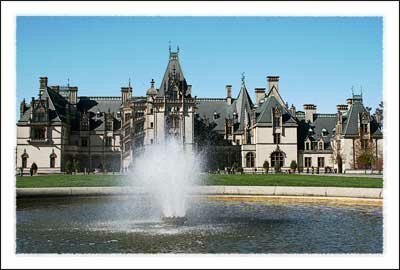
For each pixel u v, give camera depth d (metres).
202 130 118.06
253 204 44.59
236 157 116.44
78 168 114.56
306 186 49.50
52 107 116.31
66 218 35.16
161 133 109.31
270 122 113.06
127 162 112.88
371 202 42.88
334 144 113.50
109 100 130.75
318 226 31.33
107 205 43.72
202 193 48.91
